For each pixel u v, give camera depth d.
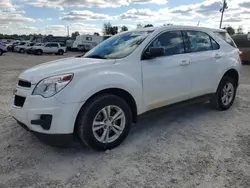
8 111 5.16
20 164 3.10
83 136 3.19
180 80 4.14
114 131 3.46
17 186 2.68
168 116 4.79
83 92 3.08
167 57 4.00
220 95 4.97
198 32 4.62
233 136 3.89
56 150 3.44
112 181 2.76
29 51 32.97
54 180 2.78
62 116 3.00
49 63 3.82
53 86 3.04
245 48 15.10
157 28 4.11
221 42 5.02
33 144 3.61
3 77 10.39
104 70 3.35
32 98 3.08
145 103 3.74
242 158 3.22
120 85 3.37
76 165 3.08
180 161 3.15
